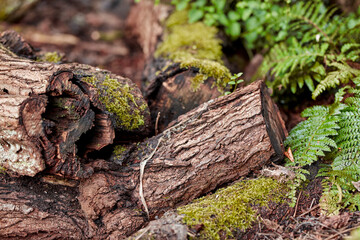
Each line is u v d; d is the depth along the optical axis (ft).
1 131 7.72
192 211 7.94
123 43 12.57
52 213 7.94
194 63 8.74
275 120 8.40
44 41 11.71
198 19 9.98
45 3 14.58
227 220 7.89
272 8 9.42
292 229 7.93
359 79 8.36
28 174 7.81
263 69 9.18
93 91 7.98
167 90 8.82
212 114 8.20
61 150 7.80
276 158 8.26
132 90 8.43
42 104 7.72
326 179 8.17
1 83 7.88
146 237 7.80
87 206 8.00
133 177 8.13
